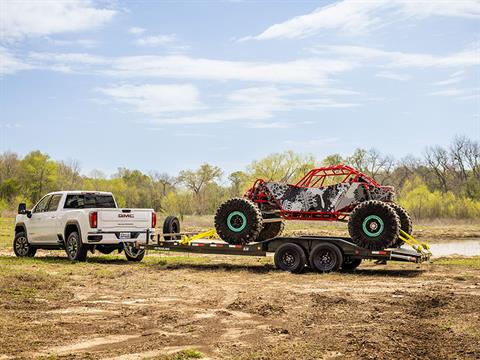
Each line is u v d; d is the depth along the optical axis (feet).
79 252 55.31
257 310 32.53
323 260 50.67
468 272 52.11
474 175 277.03
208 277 47.70
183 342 25.86
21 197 234.38
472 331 27.91
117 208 56.24
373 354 23.70
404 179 282.97
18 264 53.47
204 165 216.54
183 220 169.17
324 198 52.90
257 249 52.34
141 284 42.93
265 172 166.09
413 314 32.19
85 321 29.91
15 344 25.00
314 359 23.06
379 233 49.34
